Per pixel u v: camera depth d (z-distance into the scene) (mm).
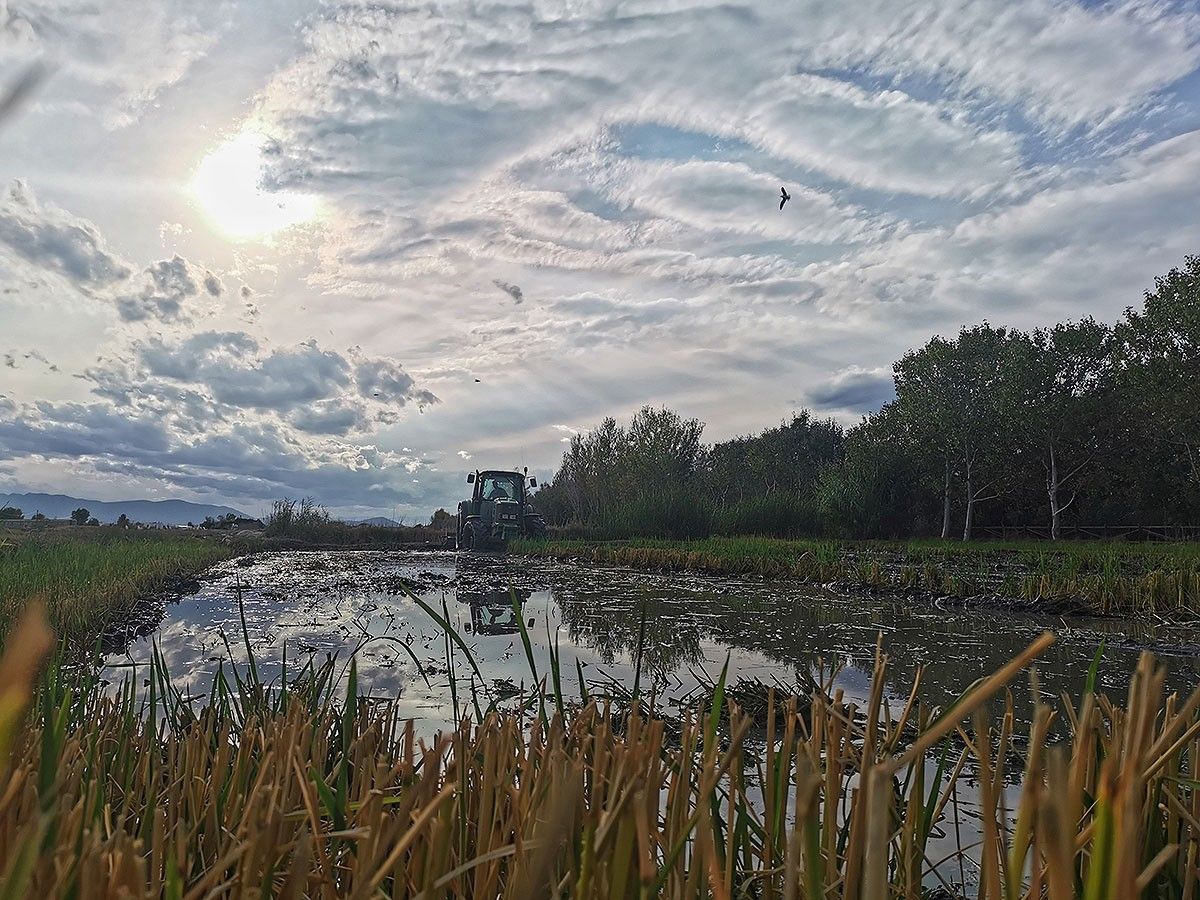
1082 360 37844
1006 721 1388
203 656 6273
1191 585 9508
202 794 1860
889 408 41969
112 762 2098
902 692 5137
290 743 1779
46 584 8828
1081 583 10508
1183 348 32750
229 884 1045
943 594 10586
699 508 27750
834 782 1514
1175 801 1444
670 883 1323
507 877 1402
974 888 2344
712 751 1500
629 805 985
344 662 5895
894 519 32688
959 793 3189
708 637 7418
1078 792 1075
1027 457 39812
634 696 1746
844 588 11898
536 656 6301
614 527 27281
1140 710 813
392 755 2328
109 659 6070
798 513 32125
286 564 18141
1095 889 774
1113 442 37969
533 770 1619
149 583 11570
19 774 1095
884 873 714
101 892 921
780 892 1576
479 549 23750
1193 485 35750
